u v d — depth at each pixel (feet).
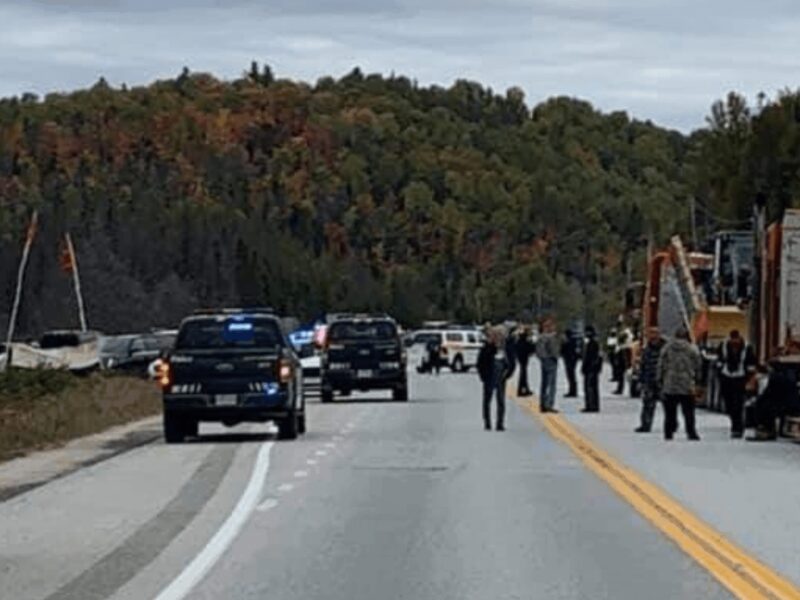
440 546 58.75
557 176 529.86
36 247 317.63
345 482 82.23
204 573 52.47
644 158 558.97
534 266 481.05
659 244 393.70
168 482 83.20
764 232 122.52
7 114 473.26
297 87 535.60
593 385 145.59
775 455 98.99
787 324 118.93
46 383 149.48
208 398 109.40
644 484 81.00
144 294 326.03
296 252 435.53
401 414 144.05
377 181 508.12
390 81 570.87
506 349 132.98
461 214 505.25
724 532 62.54
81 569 53.62
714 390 145.48
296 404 112.68
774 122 226.58
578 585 49.62
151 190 444.14
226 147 497.46
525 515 68.13
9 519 67.82
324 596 47.83
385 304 456.86
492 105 573.33
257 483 81.92
